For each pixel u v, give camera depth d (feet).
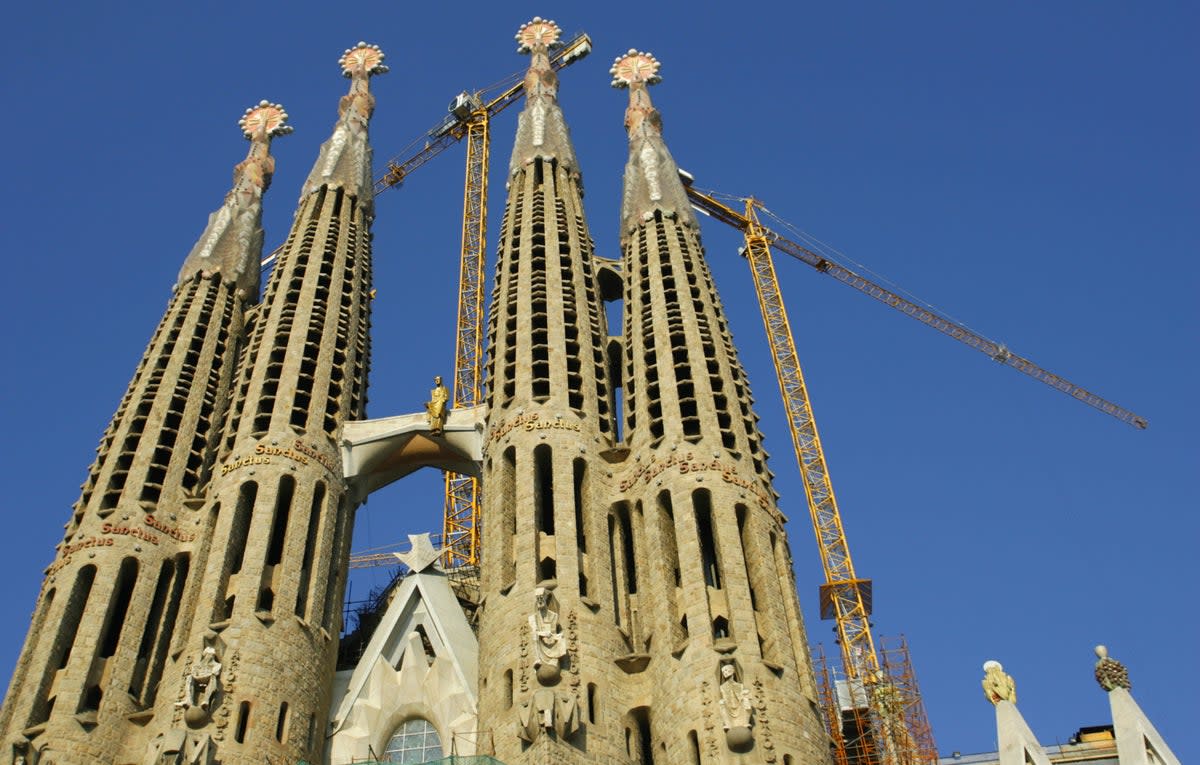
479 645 208.95
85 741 193.26
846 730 287.69
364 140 317.83
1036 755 149.69
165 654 211.61
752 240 400.47
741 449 219.61
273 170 320.91
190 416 246.27
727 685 182.09
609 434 234.99
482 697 201.16
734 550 202.39
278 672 201.67
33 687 197.88
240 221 296.71
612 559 215.51
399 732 215.31
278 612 208.95
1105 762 236.84
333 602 225.35
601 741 185.68
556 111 312.50
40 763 188.44
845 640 302.25
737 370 239.71
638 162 287.07
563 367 238.89
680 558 203.31
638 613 208.03
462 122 416.05
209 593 208.03
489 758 180.34
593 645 197.06
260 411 241.55
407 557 236.43
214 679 194.08
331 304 267.39
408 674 218.79
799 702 186.80
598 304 263.70
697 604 196.13
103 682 202.08
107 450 239.50
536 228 275.18
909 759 275.59
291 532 221.87
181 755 183.73
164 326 265.95
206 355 261.24
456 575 266.36
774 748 177.68
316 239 282.56
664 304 246.27
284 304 264.31
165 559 221.46
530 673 191.72
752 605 196.44
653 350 239.71
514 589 205.46
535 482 221.05
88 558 215.51
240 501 224.53
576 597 202.69
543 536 213.66
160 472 234.99
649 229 267.18
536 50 334.85
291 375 247.29
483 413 248.52
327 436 242.17
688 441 218.38
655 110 307.58
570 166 295.89
